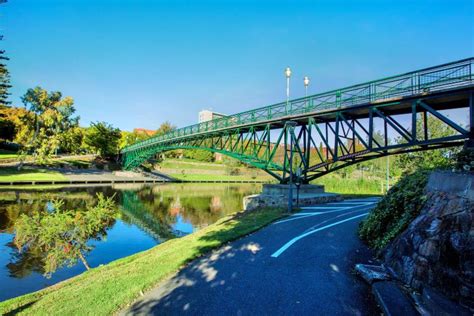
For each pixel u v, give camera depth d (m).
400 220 6.90
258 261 6.90
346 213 14.27
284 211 15.16
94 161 72.19
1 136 64.75
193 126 37.06
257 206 19.48
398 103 14.45
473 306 3.96
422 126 24.53
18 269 10.58
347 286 5.41
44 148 54.34
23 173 48.12
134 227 19.41
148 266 6.86
